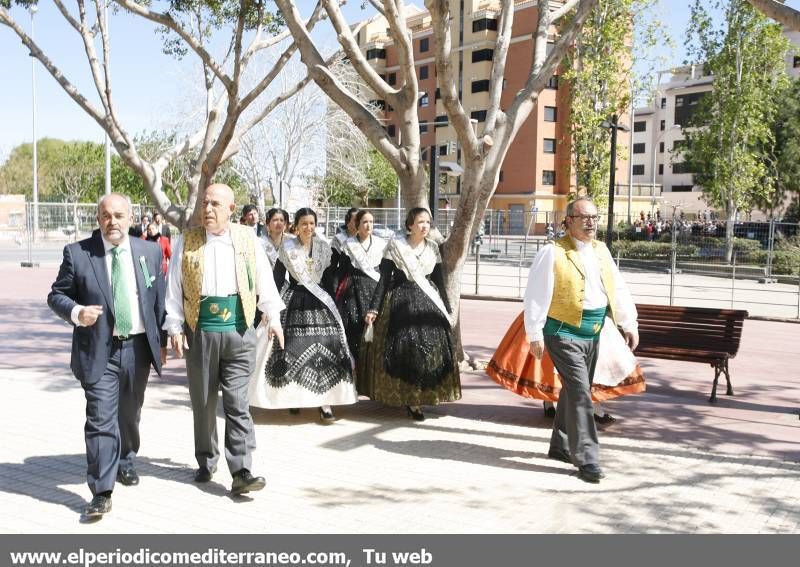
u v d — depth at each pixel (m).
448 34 6.83
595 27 29.64
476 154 7.48
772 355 10.30
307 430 6.18
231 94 8.78
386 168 51.12
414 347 6.30
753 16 28.58
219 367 4.70
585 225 5.15
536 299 5.12
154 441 5.79
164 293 4.66
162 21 8.71
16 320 12.71
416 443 5.84
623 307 5.40
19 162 71.75
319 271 6.46
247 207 8.73
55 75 9.31
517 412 6.86
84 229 28.23
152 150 31.81
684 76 68.06
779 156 38.66
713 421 6.65
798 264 21.14
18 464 5.20
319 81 7.96
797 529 4.25
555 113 51.88
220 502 4.55
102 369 4.36
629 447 5.81
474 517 4.36
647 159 71.31
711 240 24.30
